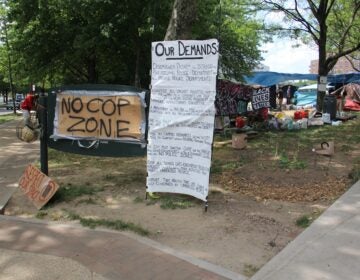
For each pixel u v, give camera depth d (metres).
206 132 6.27
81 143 7.10
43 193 6.62
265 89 16.39
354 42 29.20
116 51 20.12
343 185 7.51
